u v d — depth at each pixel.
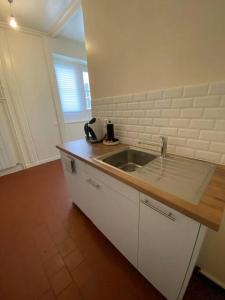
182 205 0.59
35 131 2.98
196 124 0.96
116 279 1.06
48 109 3.07
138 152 1.33
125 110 1.41
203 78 0.86
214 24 0.74
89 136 1.75
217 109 0.85
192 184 0.74
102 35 1.35
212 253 0.96
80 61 3.40
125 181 0.82
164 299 0.95
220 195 0.65
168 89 1.03
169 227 0.69
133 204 0.86
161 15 0.92
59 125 3.31
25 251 1.29
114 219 1.09
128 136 1.48
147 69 1.11
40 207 1.84
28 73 2.68
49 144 3.24
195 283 1.00
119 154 1.33
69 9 2.04
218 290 0.97
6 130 2.60
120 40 1.21
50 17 2.24
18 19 2.24
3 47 2.35
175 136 1.09
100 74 1.53
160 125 1.16
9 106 2.58
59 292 1.00
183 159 1.05
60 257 1.23
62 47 2.98
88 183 1.27
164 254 0.78
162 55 0.99
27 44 2.57
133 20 1.07
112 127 1.53
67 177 1.67
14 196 2.08
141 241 0.91
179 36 0.88
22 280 1.07
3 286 1.04
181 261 0.71
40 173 2.75
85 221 1.61
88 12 1.40
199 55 0.84
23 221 1.63
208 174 0.83
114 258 1.21
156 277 0.90
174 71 0.97
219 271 0.97
